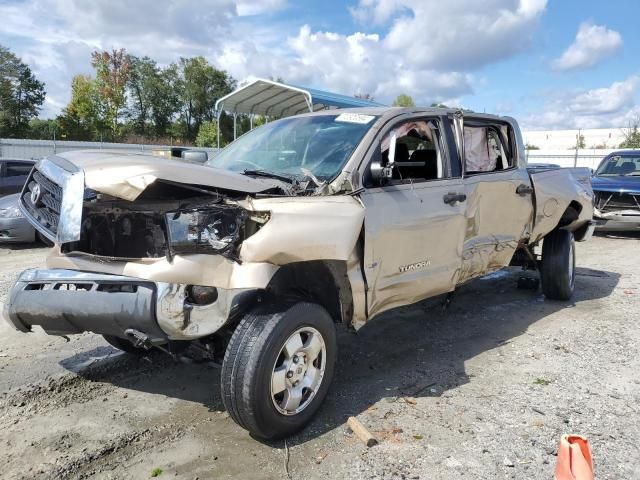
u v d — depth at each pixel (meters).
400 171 4.57
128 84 68.19
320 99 15.64
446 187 4.38
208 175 3.11
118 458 3.08
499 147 5.42
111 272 3.15
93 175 3.03
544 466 3.00
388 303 3.96
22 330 3.48
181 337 3.01
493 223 5.01
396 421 3.51
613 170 12.80
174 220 3.05
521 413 3.62
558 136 61.03
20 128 57.06
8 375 4.17
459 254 4.54
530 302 6.46
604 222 11.60
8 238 9.70
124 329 3.07
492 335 5.26
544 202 5.78
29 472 2.93
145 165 2.99
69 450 3.15
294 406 3.27
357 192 3.58
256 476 2.92
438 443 3.24
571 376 4.24
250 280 3.00
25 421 3.48
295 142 4.28
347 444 3.23
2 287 6.70
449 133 4.58
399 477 2.90
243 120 45.22
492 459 3.07
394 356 4.68
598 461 3.05
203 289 2.99
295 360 3.27
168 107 73.25
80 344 4.85
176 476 2.91
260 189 3.25
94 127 59.16
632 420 3.54
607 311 6.09
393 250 3.83
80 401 3.78
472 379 4.19
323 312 3.39
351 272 3.56
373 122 4.08
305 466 3.01
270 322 3.09
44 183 3.49
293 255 3.12
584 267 8.70
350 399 3.83
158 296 2.96
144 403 3.76
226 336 3.44
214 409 3.69
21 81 58.34
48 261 3.50
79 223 3.04
